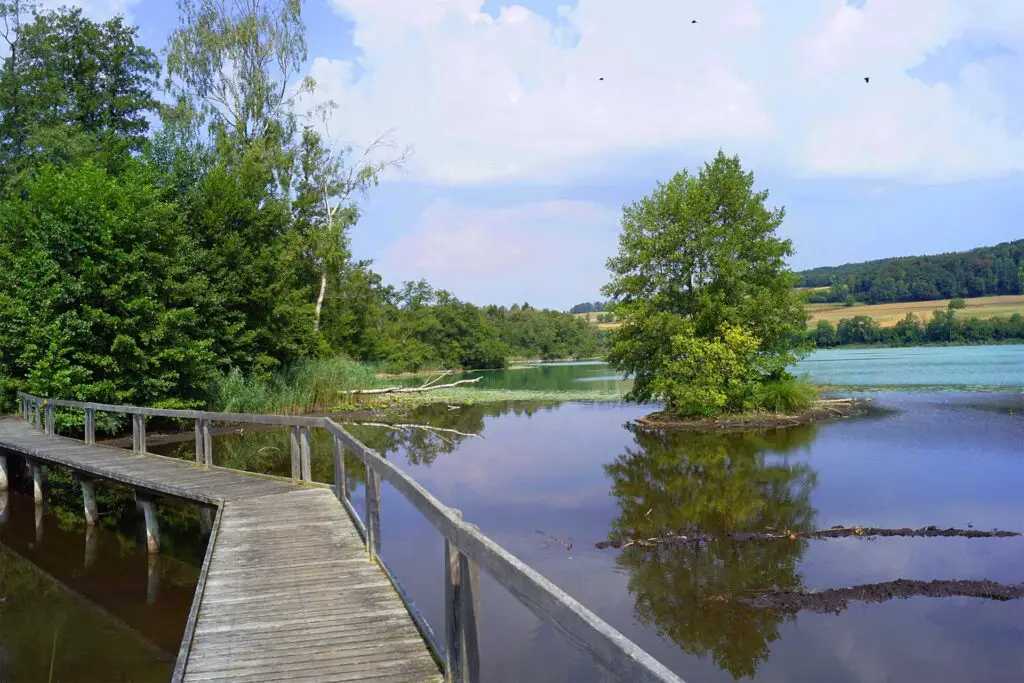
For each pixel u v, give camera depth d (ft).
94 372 63.16
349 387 98.94
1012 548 29.91
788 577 27.35
